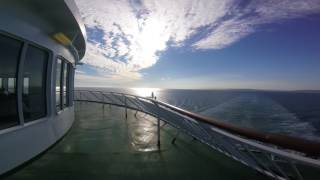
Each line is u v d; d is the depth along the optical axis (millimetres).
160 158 3938
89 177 3201
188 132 4328
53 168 3533
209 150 4359
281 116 34469
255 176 3184
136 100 6941
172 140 4914
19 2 3418
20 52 3672
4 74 3357
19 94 3627
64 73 5879
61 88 5691
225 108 41688
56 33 4648
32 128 3922
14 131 3449
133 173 3326
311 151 1513
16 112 3607
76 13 4414
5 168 3252
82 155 4121
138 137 5402
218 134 2834
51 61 4668
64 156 4086
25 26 3635
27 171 3424
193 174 3271
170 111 4141
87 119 8039
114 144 4816
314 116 37250
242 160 3066
